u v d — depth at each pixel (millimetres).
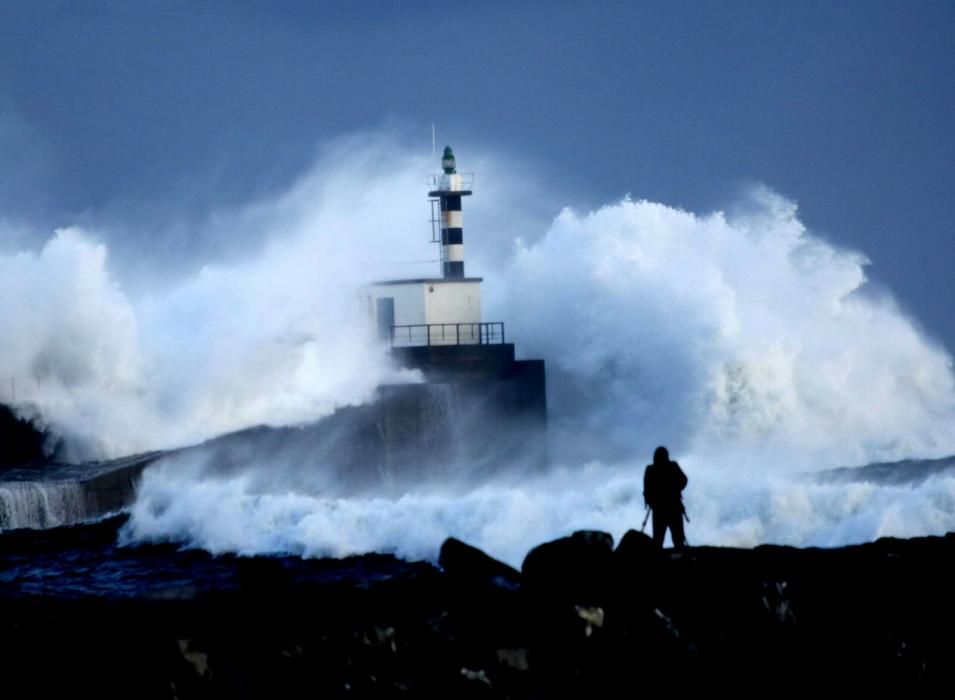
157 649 54250
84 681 52969
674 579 60250
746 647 57594
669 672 56219
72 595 73875
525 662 55281
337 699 53750
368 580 74500
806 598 59844
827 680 57344
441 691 54250
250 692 53438
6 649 55375
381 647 55438
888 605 60562
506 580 60406
